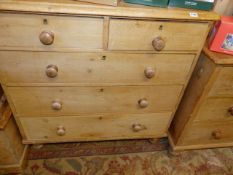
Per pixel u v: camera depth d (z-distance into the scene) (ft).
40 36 2.41
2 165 3.60
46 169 3.92
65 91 3.16
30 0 2.30
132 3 2.64
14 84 2.95
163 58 2.97
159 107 3.68
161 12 2.49
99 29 2.54
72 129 3.78
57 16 2.38
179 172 4.14
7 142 3.29
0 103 3.24
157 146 4.57
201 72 3.35
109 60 2.87
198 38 2.82
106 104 3.46
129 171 4.05
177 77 3.25
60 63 2.81
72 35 2.55
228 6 3.57
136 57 2.89
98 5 2.40
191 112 3.65
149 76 3.01
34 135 3.75
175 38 2.77
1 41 2.49
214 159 4.47
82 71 2.94
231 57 2.98
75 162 4.09
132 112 3.67
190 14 2.56
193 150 4.60
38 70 2.84
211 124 3.90
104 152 4.32
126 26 2.56
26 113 3.36
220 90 3.30
